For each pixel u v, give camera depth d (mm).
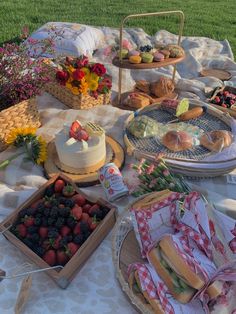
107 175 1608
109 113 2211
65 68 2281
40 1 5117
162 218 1354
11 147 1854
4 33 4031
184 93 2646
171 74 2902
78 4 5102
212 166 1663
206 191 1656
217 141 1752
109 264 1388
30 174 1737
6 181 1724
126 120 2033
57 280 1229
